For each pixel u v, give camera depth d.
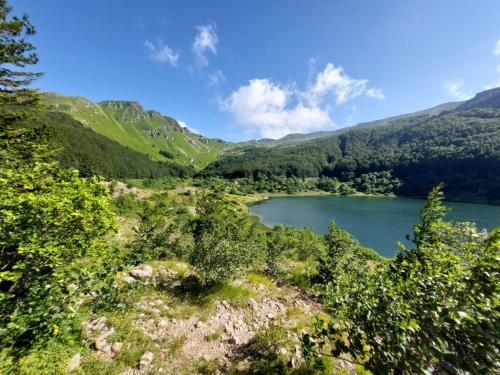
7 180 4.17
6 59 10.98
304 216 76.00
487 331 2.48
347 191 156.25
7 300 3.60
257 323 6.60
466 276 3.06
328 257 11.02
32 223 3.84
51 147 12.81
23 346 3.64
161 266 9.82
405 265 4.34
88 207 4.53
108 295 5.33
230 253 8.54
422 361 2.90
